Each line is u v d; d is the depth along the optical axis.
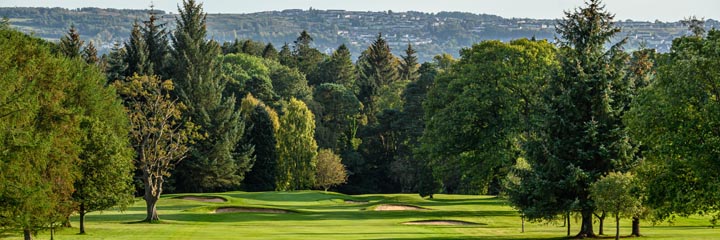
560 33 36.91
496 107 49.25
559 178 34.78
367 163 98.62
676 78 25.70
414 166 86.12
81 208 34.53
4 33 30.36
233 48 135.50
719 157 24.19
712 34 26.48
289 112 84.56
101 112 41.16
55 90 31.02
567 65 35.16
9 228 26.56
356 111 104.50
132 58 73.19
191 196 65.00
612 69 34.97
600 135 34.25
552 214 35.12
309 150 84.25
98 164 34.16
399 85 113.94
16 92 24.69
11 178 24.05
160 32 77.19
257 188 83.25
